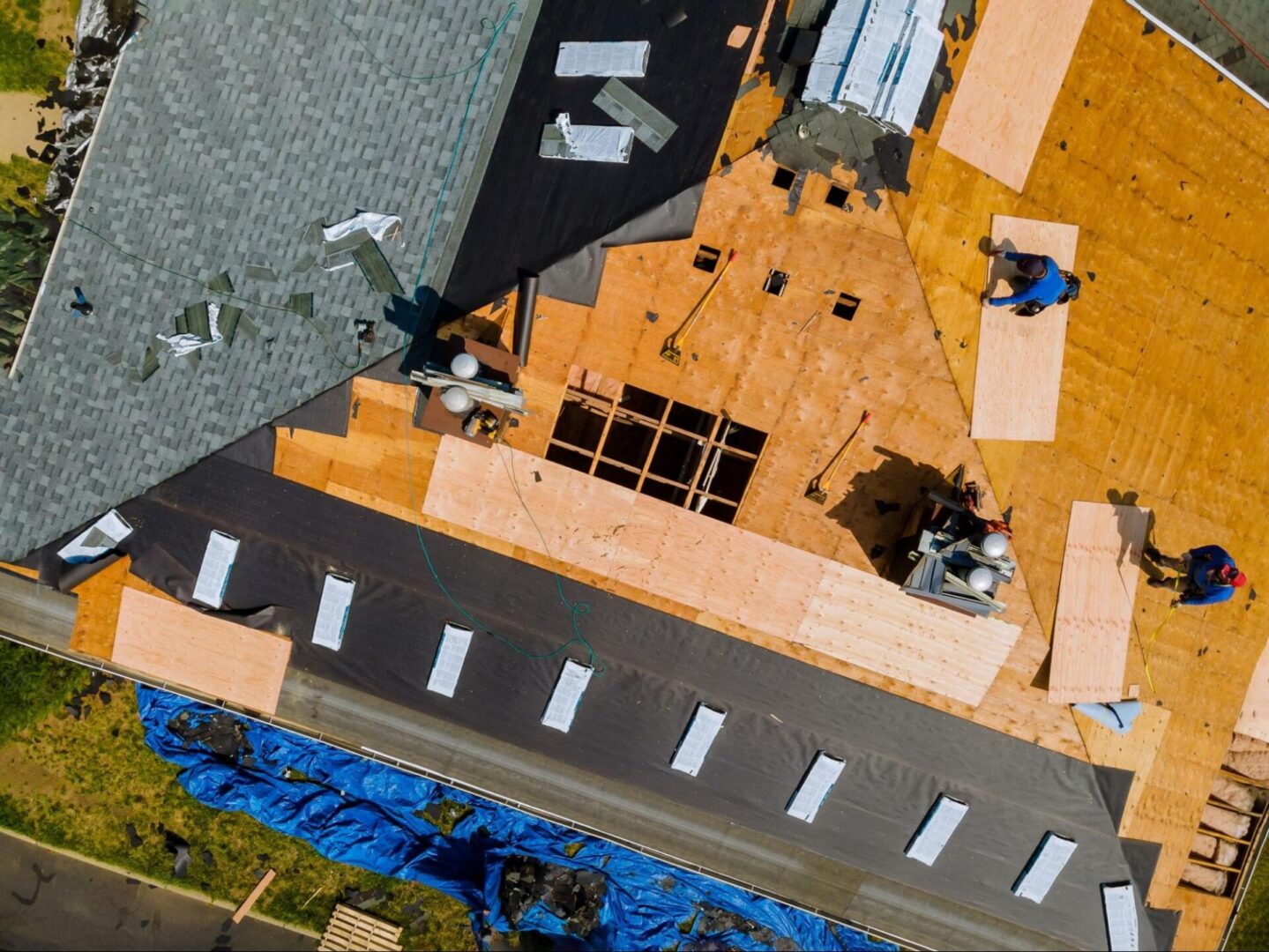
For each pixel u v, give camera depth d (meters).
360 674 12.66
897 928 13.45
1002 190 11.38
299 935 14.79
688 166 11.17
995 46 11.22
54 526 12.32
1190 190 11.95
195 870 14.70
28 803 14.59
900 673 12.13
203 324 11.88
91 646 12.80
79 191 11.94
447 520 12.01
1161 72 11.73
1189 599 11.97
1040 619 11.98
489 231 11.49
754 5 11.04
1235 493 12.48
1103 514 12.04
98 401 12.09
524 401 11.27
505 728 12.73
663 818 13.09
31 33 13.49
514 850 14.73
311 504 12.09
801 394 11.59
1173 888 13.01
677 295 11.41
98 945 14.59
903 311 11.31
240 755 14.69
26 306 13.18
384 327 11.62
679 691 12.37
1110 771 12.46
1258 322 12.30
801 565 11.88
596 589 12.10
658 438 11.66
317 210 11.70
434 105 11.53
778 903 14.40
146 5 11.77
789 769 12.58
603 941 14.69
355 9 11.59
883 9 10.55
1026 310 11.41
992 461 11.64
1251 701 13.05
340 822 14.54
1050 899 12.96
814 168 11.10
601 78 11.27
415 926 14.77
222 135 11.78
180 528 12.27
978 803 12.57
